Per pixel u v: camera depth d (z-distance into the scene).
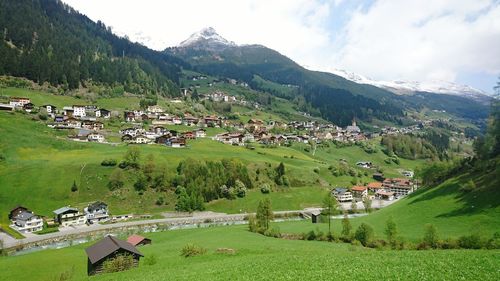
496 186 103.19
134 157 182.00
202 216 165.50
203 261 71.38
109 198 163.75
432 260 46.03
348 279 39.31
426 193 130.50
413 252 55.56
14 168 167.50
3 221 139.75
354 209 186.75
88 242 122.50
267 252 76.12
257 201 185.62
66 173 169.62
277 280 41.88
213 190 181.88
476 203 101.19
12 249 117.31
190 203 168.50
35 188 158.75
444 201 113.25
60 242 127.38
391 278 38.50
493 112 142.50
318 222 138.88
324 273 42.97
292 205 188.88
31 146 190.62
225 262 60.06
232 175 192.50
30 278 77.25
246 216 168.50
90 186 166.25
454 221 96.00
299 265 49.53
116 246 72.12
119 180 169.38
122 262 70.62
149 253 86.94
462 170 139.38
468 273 38.16
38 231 135.00
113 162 179.75
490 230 83.88
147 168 178.75
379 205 199.75
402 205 129.12
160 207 166.25
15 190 155.50
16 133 197.50
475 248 72.44
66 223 142.62
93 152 196.00
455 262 43.72
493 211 92.56
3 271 82.38
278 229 114.00
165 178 177.12
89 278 64.25
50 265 86.12
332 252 64.75
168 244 100.94
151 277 54.97
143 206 164.50
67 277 72.56
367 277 39.59
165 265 70.44
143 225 149.62
